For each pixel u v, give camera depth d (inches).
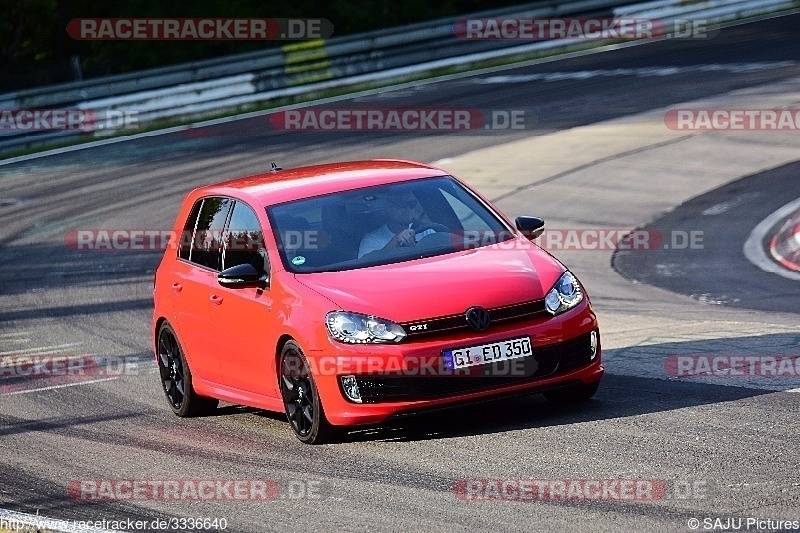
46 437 1263.5
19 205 3206.2
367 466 964.0
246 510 885.2
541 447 952.3
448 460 949.8
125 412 1350.9
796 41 4173.2
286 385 1079.0
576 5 4611.2
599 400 1097.4
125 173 3449.8
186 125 4079.7
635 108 3538.4
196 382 1257.4
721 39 4407.0
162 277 1314.0
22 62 5772.6
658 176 2878.9
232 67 4220.0
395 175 1200.8
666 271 2108.8
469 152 3280.0
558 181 2920.8
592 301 1868.8
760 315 1587.1
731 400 1039.6
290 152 3472.0
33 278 2472.9
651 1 4655.5
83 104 4005.9
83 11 5664.4
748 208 2532.0
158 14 5546.3
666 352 1299.2
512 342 1002.1
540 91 3929.6
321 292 1044.5
